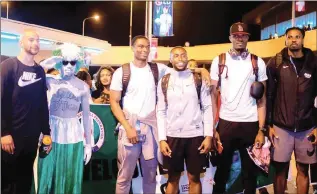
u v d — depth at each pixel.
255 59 4.18
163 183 4.82
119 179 4.12
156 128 4.06
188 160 4.05
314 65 4.27
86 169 4.66
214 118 4.24
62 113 3.98
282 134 4.34
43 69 3.79
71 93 3.99
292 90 4.24
